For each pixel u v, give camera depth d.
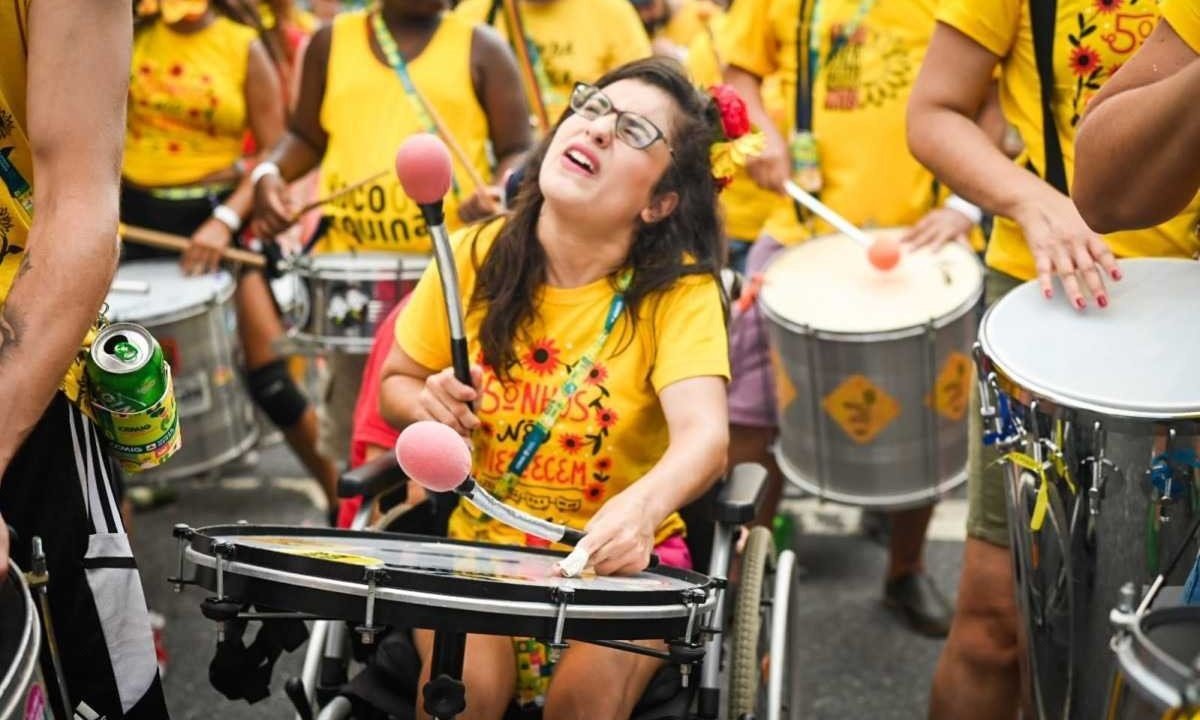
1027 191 2.83
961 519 5.07
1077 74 2.87
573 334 2.74
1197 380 2.31
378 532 2.43
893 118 4.33
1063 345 2.47
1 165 2.09
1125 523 2.29
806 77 4.41
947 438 3.91
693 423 2.61
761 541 2.95
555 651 2.01
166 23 5.02
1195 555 2.26
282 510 5.31
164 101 5.05
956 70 3.02
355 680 2.54
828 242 4.30
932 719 3.11
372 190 4.27
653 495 2.46
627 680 2.52
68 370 2.03
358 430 3.29
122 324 2.17
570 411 2.72
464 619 1.96
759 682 3.00
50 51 1.95
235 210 4.80
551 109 5.09
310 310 4.11
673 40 7.49
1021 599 2.54
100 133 1.97
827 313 3.90
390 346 3.20
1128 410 2.23
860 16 4.31
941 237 4.16
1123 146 2.16
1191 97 2.06
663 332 2.71
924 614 4.26
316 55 4.39
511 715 2.67
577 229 2.71
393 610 1.95
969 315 3.87
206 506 5.35
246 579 1.98
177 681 3.99
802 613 4.42
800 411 3.97
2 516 2.06
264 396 4.78
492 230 2.84
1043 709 2.52
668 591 2.11
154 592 4.57
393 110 4.28
